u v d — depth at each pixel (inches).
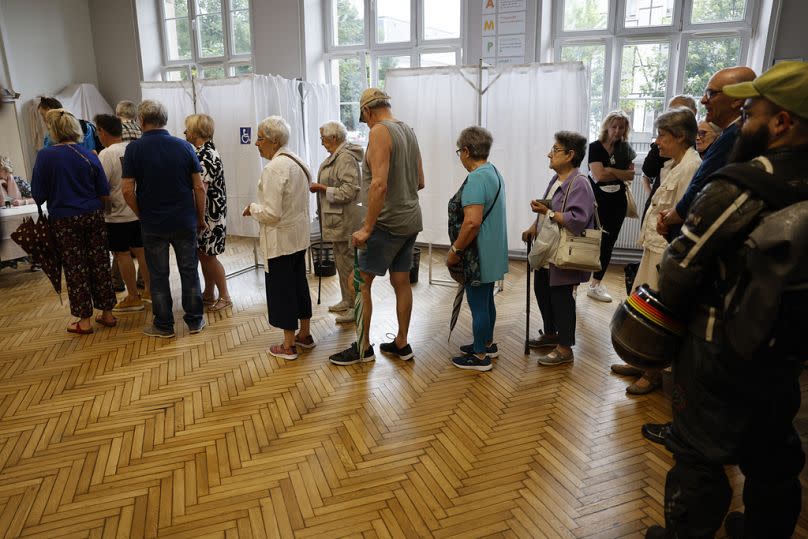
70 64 299.0
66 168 128.9
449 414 99.8
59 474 82.8
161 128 126.6
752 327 44.3
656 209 100.2
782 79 43.4
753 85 45.6
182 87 194.1
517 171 167.2
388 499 76.6
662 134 98.8
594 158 154.1
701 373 50.2
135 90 306.2
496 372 117.1
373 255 112.2
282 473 82.8
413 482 80.4
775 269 42.6
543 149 163.0
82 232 133.9
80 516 73.7
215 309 157.6
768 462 54.2
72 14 297.4
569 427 94.9
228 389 110.3
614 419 97.5
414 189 113.1
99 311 157.5
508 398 105.5
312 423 97.1
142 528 71.3
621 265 206.5
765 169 44.4
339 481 80.7
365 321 118.6
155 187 125.5
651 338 53.2
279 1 251.4
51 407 103.3
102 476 82.4
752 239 43.8
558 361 119.3
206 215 147.9
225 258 218.8
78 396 107.7
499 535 69.5
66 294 174.6
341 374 116.6
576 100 157.2
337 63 260.4
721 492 53.4
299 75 256.2
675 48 205.6
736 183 44.9
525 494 77.2
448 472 82.6
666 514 57.2
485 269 108.3
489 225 107.0
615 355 125.7
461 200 105.4
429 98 167.5
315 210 218.8
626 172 151.3
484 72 163.8
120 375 116.9
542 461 85.0
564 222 107.1
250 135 186.1
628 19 210.5
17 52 274.8
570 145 108.0
